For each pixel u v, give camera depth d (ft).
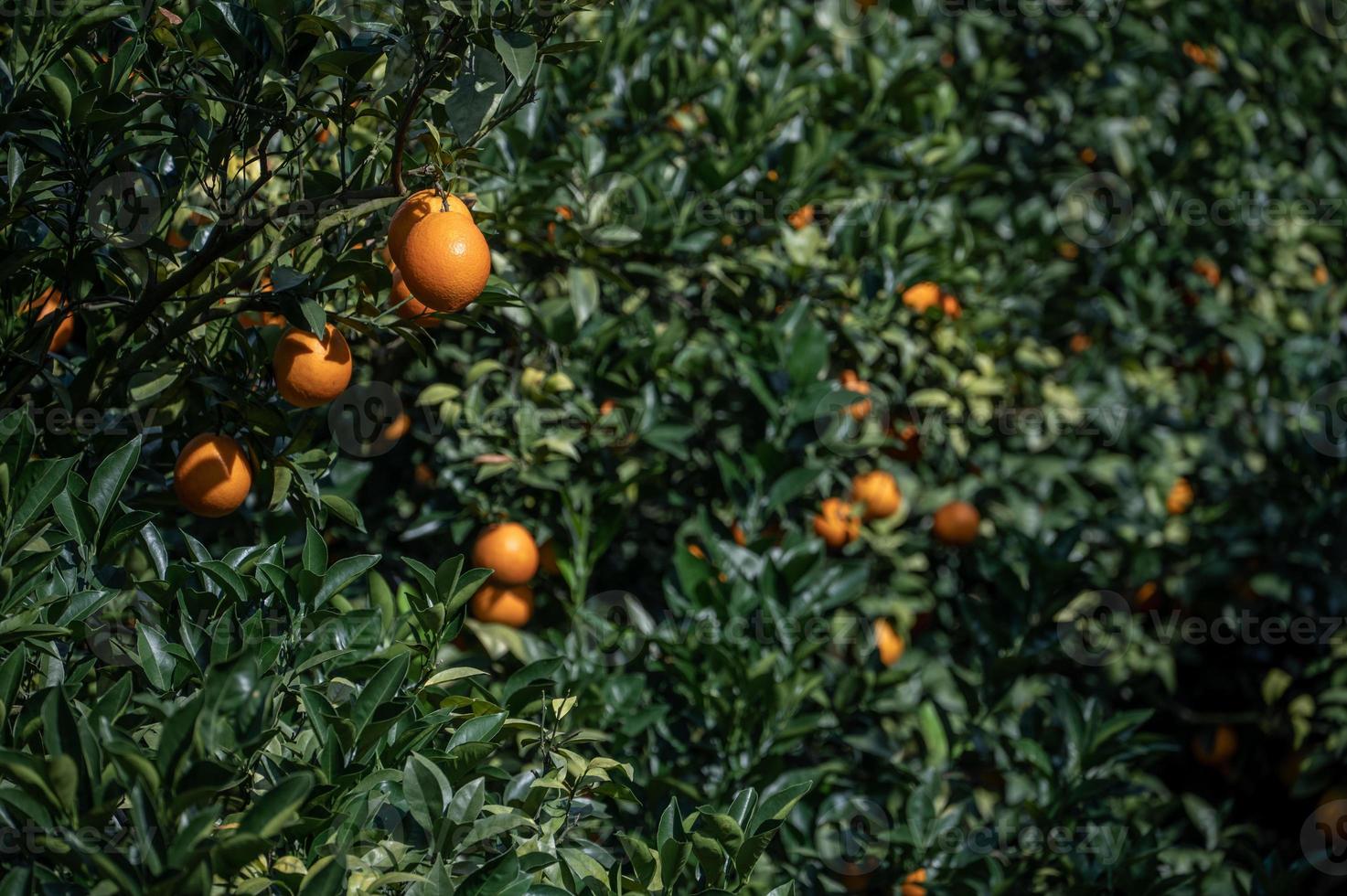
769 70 13.69
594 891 10.49
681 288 13.62
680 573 12.48
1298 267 15.55
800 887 12.25
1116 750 12.31
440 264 10.51
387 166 11.12
